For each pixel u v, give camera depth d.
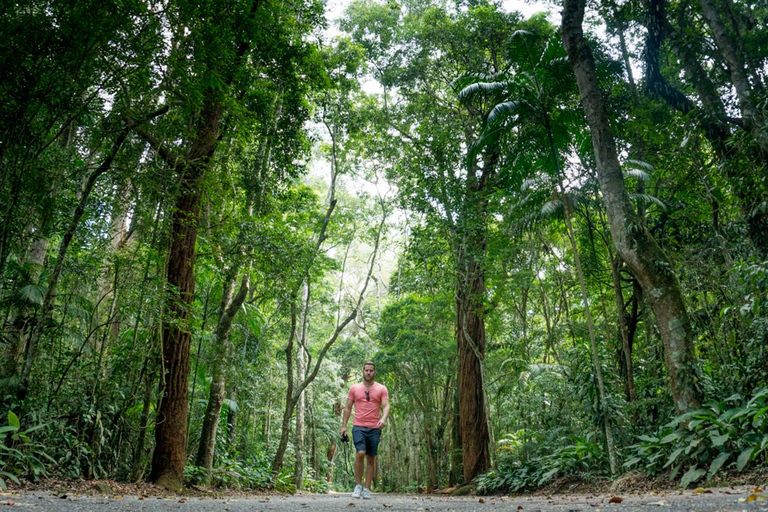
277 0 11.46
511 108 10.77
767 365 8.26
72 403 8.24
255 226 12.04
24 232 8.16
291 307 16.94
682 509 3.54
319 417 31.94
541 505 5.32
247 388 17.84
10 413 6.51
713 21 10.80
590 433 10.46
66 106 6.55
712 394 8.46
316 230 20.52
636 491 7.13
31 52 6.03
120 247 9.77
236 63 10.08
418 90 20.11
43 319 7.46
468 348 15.49
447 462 23.45
